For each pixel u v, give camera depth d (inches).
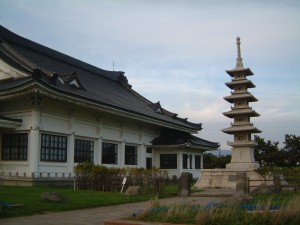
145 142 2150.6
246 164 1637.6
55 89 1337.4
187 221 489.7
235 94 1727.4
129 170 1251.8
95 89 1930.4
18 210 710.5
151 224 481.4
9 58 1482.5
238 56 1769.2
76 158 1593.3
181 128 2281.0
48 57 1918.1
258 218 480.7
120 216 682.2
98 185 1234.6
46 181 1380.4
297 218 473.1
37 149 1369.3
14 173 1393.9
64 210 767.1
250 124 1684.3
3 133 1449.3
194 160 2450.8
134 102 2288.4
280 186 1140.5
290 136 3038.9
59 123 1507.1
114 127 1857.8
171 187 1478.8
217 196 1138.7
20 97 1371.8
